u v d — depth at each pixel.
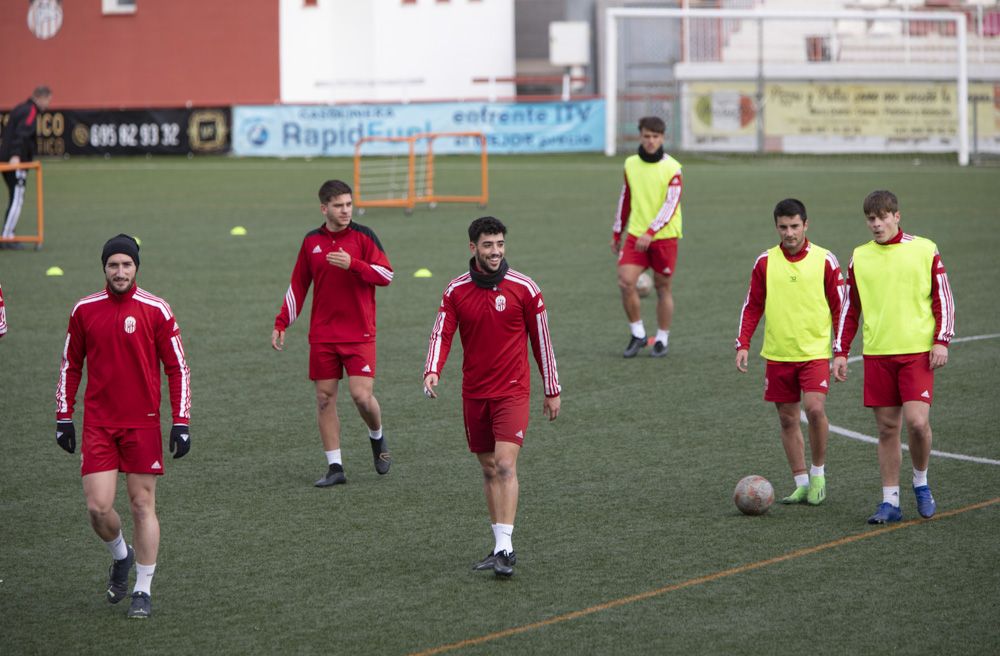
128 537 21.78
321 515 22.84
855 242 56.06
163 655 16.73
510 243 58.06
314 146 114.50
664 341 36.03
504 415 19.78
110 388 17.91
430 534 21.72
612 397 31.55
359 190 75.75
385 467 25.34
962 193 76.00
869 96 108.06
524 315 19.92
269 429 28.89
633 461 26.06
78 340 18.09
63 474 25.47
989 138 107.88
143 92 129.50
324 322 24.66
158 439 18.23
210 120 116.25
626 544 20.95
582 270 50.56
